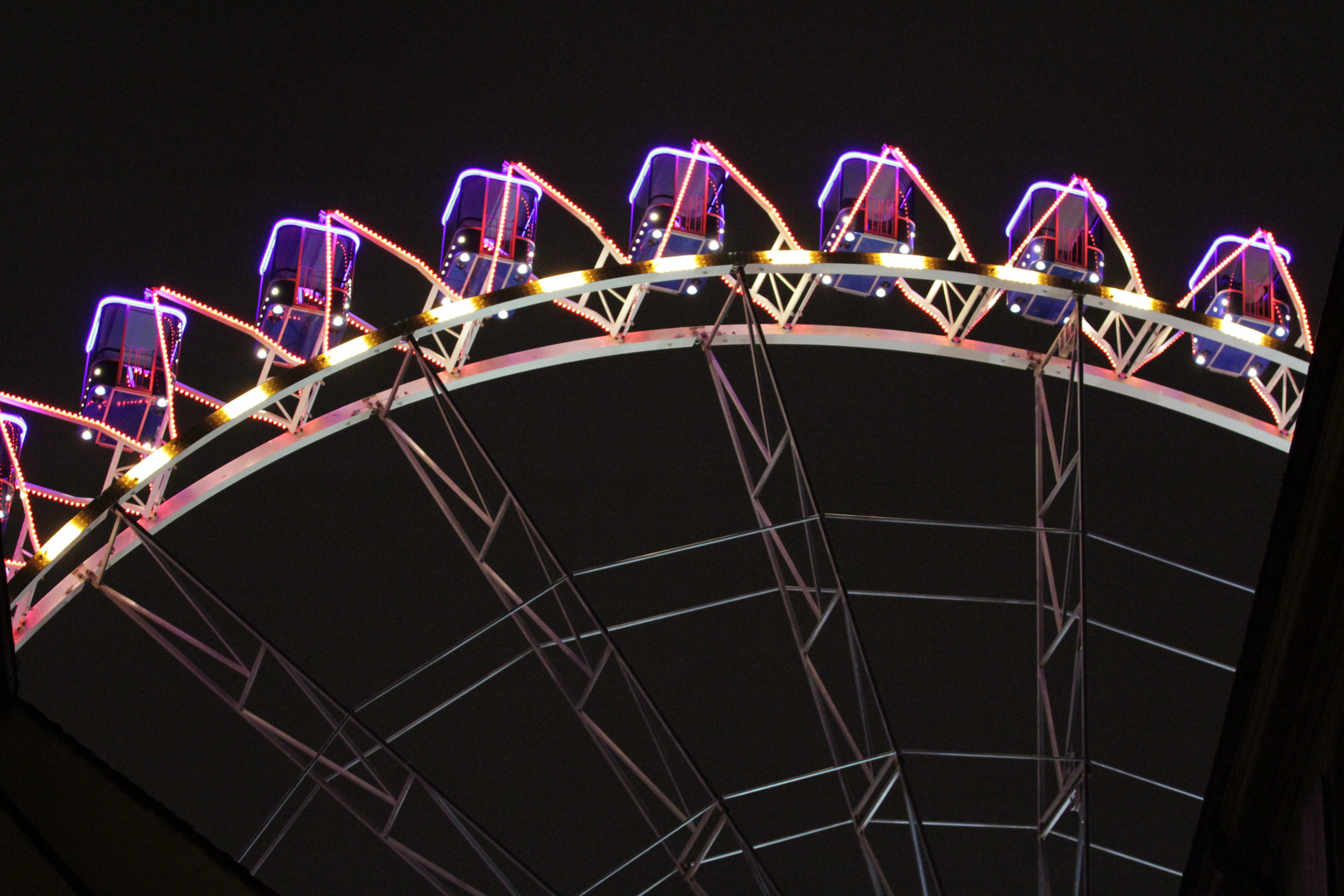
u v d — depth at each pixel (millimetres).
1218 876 19328
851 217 33750
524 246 32719
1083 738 25641
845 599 25062
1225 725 18547
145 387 30422
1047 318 33656
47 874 11867
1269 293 35750
